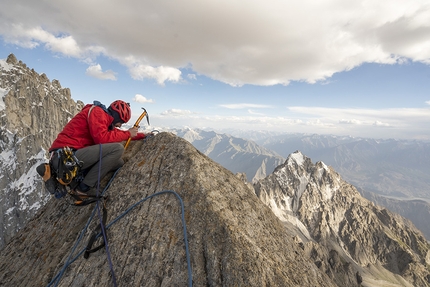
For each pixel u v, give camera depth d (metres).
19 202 134.75
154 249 4.23
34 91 176.62
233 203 5.05
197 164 5.65
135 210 5.00
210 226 4.26
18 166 144.00
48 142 169.62
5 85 164.50
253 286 3.49
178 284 3.75
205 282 3.67
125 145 6.90
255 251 3.99
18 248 6.04
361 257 195.25
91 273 4.27
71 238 5.34
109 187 6.00
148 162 6.33
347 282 144.62
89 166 5.26
